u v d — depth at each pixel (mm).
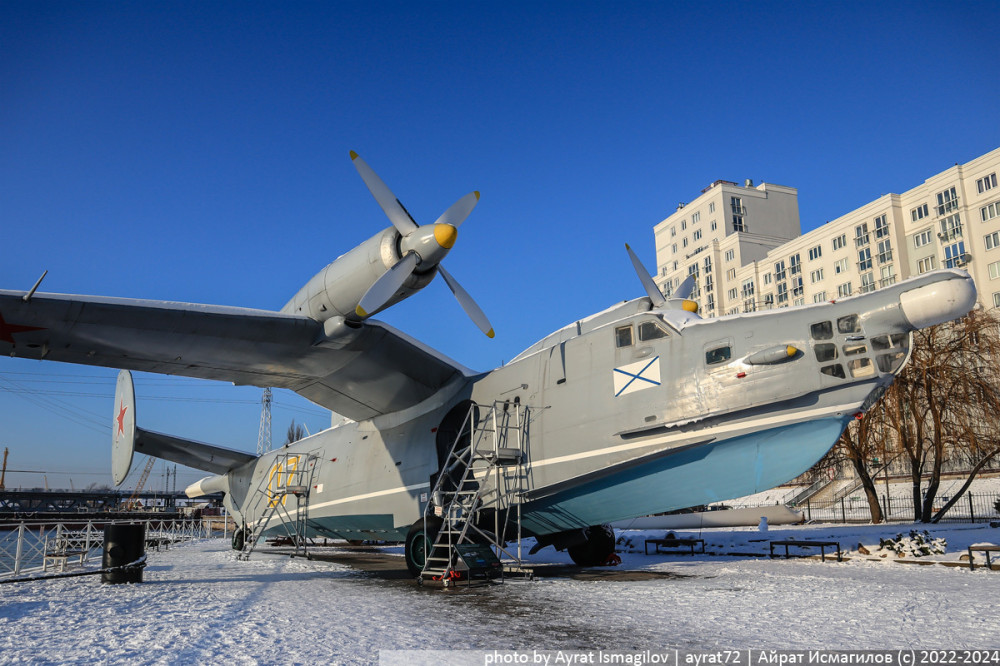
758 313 9789
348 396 13602
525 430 11398
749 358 9383
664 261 74750
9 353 10828
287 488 16562
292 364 12102
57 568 14758
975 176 44812
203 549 22656
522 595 9000
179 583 11102
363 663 5188
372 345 11688
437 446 12664
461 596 9016
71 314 9547
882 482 34750
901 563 12516
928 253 47438
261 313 10641
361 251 10273
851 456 21625
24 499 67562
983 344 19969
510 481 11398
